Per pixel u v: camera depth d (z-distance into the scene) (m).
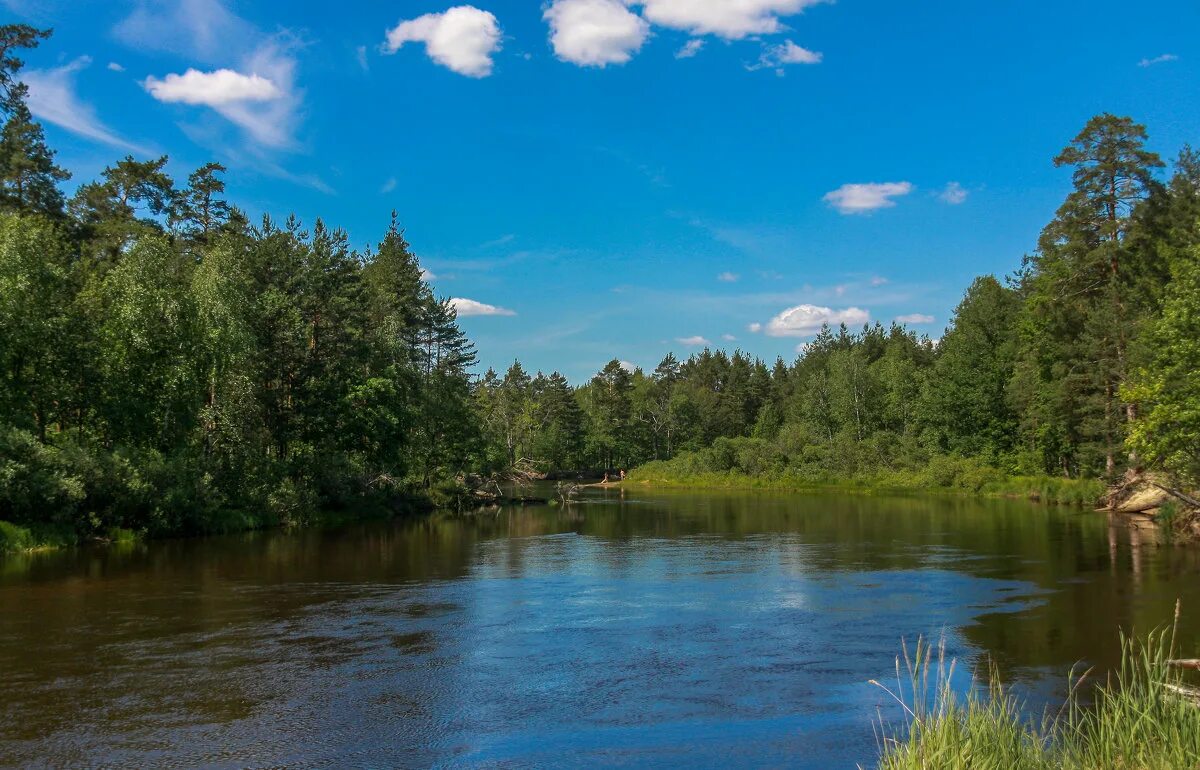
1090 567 20.36
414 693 9.95
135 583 18.86
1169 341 23.91
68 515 27.00
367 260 67.19
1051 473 58.72
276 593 17.36
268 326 41.00
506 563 22.39
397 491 45.88
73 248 42.38
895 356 95.06
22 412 29.92
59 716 9.01
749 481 77.38
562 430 107.31
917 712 7.61
